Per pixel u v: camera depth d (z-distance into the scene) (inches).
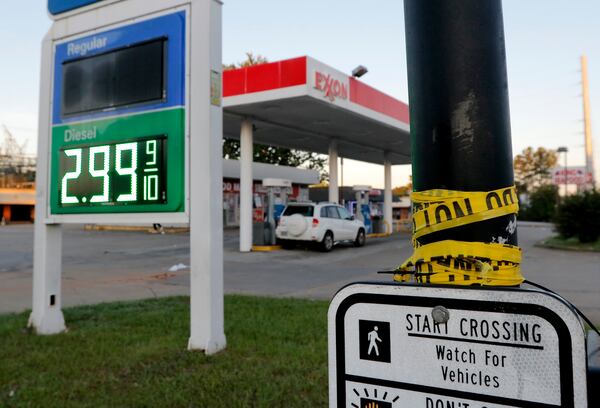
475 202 49.0
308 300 316.5
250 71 622.8
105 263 593.6
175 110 208.8
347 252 714.2
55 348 202.1
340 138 914.7
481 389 41.8
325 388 153.0
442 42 51.5
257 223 747.4
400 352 45.8
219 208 205.9
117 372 173.0
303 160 1959.9
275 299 318.7
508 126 51.6
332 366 49.1
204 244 201.3
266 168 1385.3
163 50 213.2
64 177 233.8
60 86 242.4
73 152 232.1
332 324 49.3
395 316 46.2
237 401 143.3
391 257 646.5
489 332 41.7
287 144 972.6
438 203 50.4
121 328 237.3
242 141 711.1
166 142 210.1
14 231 1348.4
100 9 232.7
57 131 240.2
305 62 582.6
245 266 556.7
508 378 40.7
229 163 1305.4
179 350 198.2
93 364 180.1
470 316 42.6
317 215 711.1
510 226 49.2
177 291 384.8
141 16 221.1
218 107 208.5
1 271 524.1
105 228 1390.3
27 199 2037.4
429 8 52.4
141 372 173.0
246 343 206.8
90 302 333.4
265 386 155.3
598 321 251.3
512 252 48.6
